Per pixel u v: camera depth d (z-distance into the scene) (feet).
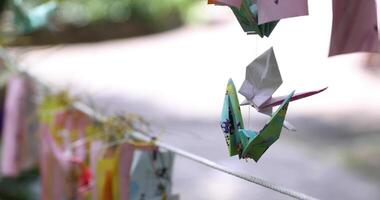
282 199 11.85
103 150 4.62
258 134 2.83
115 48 33.96
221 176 13.23
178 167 13.80
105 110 5.93
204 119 18.89
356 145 16.35
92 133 5.39
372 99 20.89
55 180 5.69
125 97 22.03
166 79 25.71
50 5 7.89
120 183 4.38
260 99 2.91
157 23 38.83
